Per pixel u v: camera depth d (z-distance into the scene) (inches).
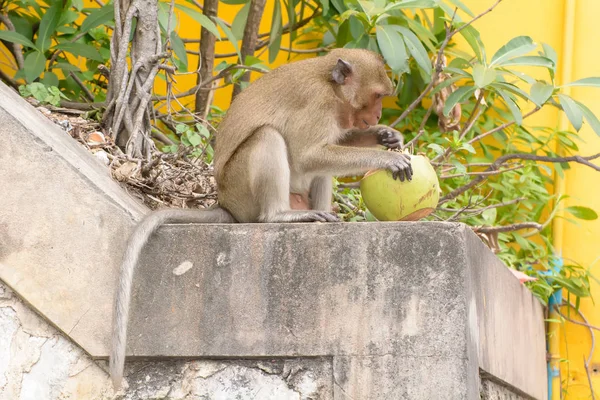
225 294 273.1
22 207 280.2
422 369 261.9
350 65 337.1
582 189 548.4
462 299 262.2
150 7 383.9
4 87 358.9
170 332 273.9
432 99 518.9
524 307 415.5
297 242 271.6
